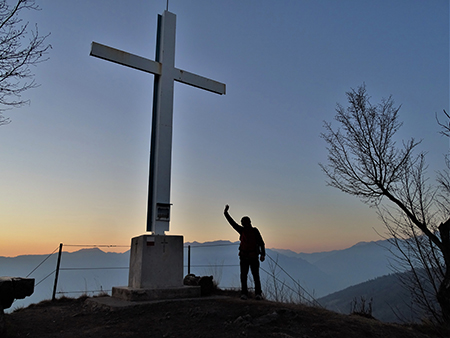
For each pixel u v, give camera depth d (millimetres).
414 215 6863
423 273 6375
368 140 7730
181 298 6984
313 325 5352
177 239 7520
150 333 4805
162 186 7953
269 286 7891
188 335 4734
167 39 9023
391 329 5684
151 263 7082
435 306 6246
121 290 7031
